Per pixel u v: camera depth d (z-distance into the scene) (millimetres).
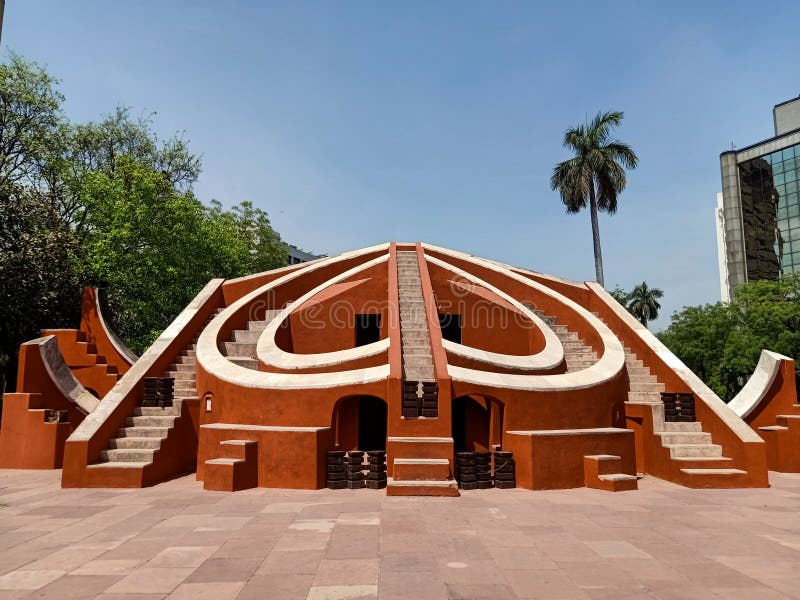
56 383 12719
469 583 4684
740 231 56938
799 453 11719
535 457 8984
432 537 6078
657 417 10938
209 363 11305
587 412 10523
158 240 21453
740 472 9641
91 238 23453
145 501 8031
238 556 5395
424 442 8844
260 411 9875
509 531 6391
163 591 4488
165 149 27891
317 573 4910
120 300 21859
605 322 16094
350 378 9578
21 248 18625
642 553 5598
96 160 25969
